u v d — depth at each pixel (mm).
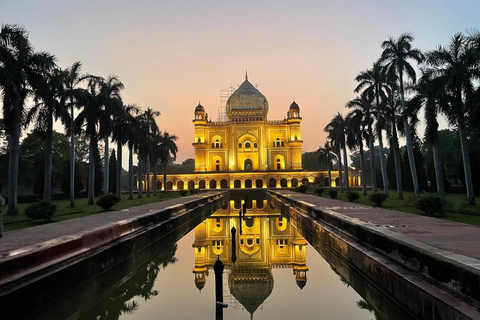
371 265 8203
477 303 4777
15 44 18672
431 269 6008
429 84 20078
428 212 14078
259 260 12117
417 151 41312
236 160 63625
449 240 8164
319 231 14344
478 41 18328
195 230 18922
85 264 8570
